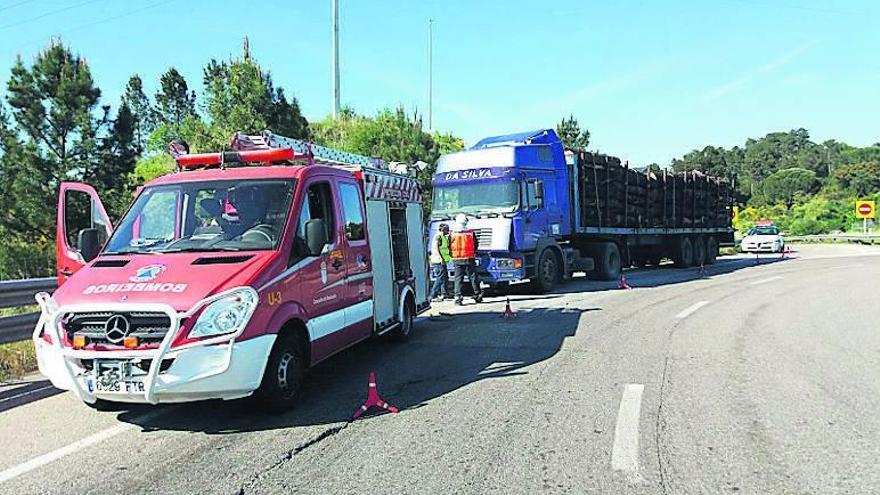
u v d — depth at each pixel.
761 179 119.12
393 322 9.29
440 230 15.74
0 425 5.98
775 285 18.12
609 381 7.33
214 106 19.81
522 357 8.68
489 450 5.18
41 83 18.69
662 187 23.81
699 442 5.32
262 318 5.72
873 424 5.75
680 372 7.75
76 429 5.86
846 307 13.51
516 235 15.62
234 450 5.26
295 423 5.94
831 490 4.38
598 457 5.01
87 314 5.42
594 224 19.14
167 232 6.74
